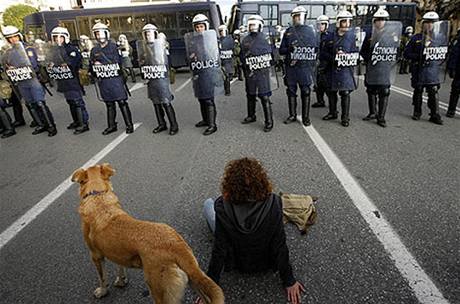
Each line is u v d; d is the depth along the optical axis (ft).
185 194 12.26
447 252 8.43
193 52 18.17
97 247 6.87
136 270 8.59
